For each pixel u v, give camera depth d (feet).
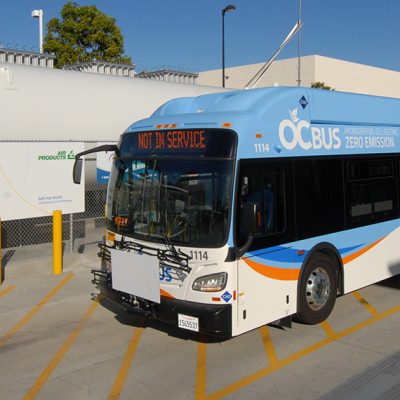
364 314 24.26
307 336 21.38
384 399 15.81
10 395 16.44
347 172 23.77
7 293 28.25
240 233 18.21
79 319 24.07
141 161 20.42
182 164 19.06
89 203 42.45
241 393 16.35
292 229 20.71
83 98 42.37
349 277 24.12
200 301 18.07
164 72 70.28
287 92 20.80
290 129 20.68
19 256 34.12
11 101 37.93
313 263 22.00
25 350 20.33
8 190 32.07
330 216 22.68
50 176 33.68
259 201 19.11
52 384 17.21
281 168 20.20
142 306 19.88
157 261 18.93
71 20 113.70
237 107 19.92
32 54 55.67
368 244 25.14
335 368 18.17
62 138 40.45
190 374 17.87
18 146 32.24
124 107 45.03
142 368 18.44
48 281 30.66
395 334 21.56
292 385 16.88
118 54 116.88
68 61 112.98
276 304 20.10
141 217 20.08
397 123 27.45
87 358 19.44
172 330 22.44
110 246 21.49
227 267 17.84
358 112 24.62
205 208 18.17
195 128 19.02
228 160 18.11
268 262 19.60
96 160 40.34
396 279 31.04
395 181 27.09
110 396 16.28
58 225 32.19
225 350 20.04
